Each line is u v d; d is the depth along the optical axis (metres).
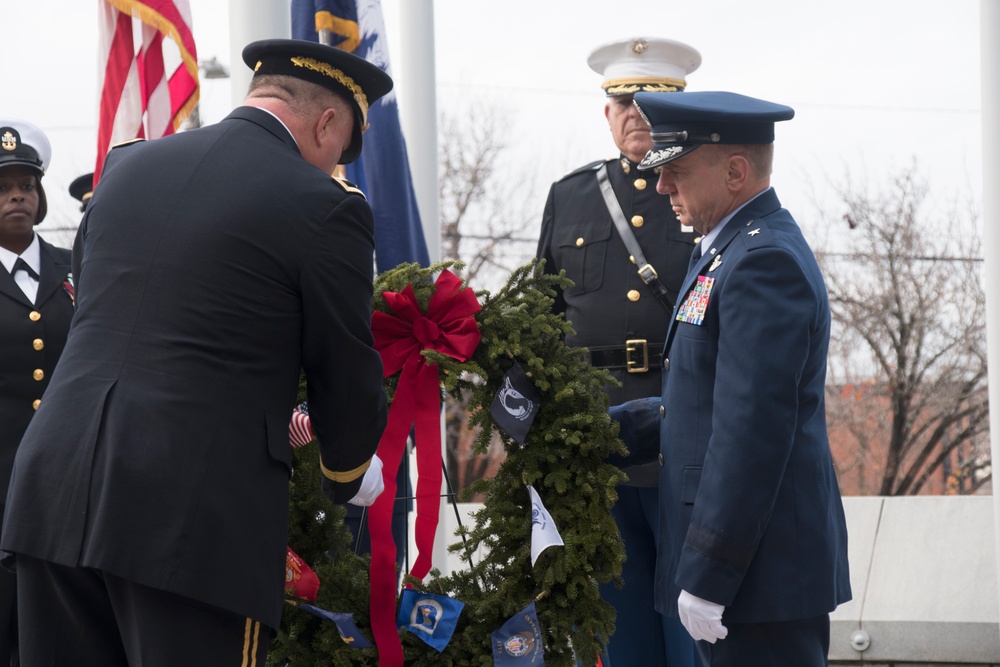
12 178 7.60
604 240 7.48
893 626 9.44
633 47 7.54
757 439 4.88
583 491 5.53
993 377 8.58
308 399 4.76
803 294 5.04
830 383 37.75
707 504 4.98
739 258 5.16
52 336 7.53
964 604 9.51
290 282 4.44
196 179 4.49
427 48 9.63
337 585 5.44
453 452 33.59
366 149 8.40
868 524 10.23
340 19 8.24
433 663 5.34
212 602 4.14
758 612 5.04
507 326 5.62
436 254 9.66
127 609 4.23
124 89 8.05
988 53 8.55
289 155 4.64
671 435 5.49
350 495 4.86
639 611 6.47
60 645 4.48
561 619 5.44
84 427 4.21
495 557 5.60
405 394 5.55
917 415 37.03
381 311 5.72
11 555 4.48
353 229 4.56
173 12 7.84
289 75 4.83
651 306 7.22
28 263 7.71
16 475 4.36
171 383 4.22
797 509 5.12
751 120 5.41
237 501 4.25
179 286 4.32
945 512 10.16
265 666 4.91
